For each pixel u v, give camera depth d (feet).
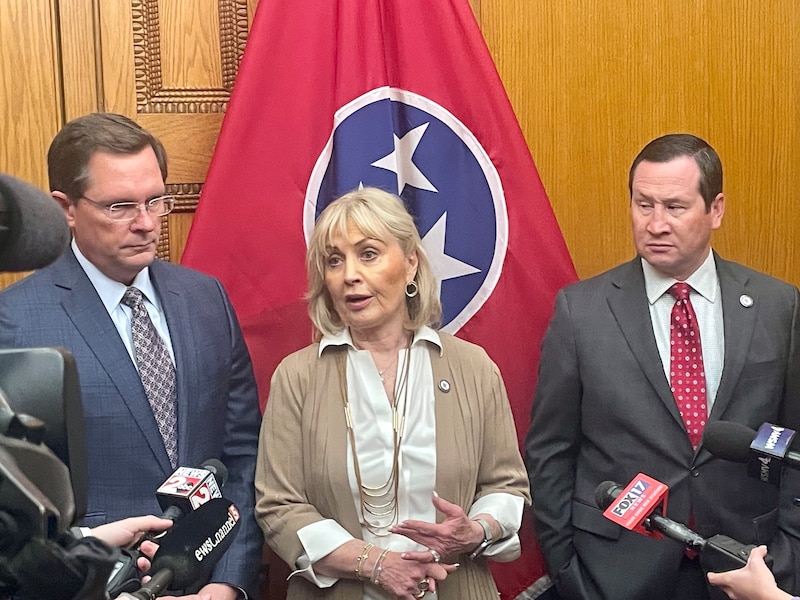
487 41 8.43
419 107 7.57
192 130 7.91
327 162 7.46
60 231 2.75
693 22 8.69
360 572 5.63
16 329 5.57
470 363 6.22
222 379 6.23
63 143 5.61
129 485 5.74
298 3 7.39
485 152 7.63
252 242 7.30
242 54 7.96
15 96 7.53
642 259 6.94
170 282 6.23
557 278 7.70
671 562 6.51
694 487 6.50
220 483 5.20
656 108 8.73
